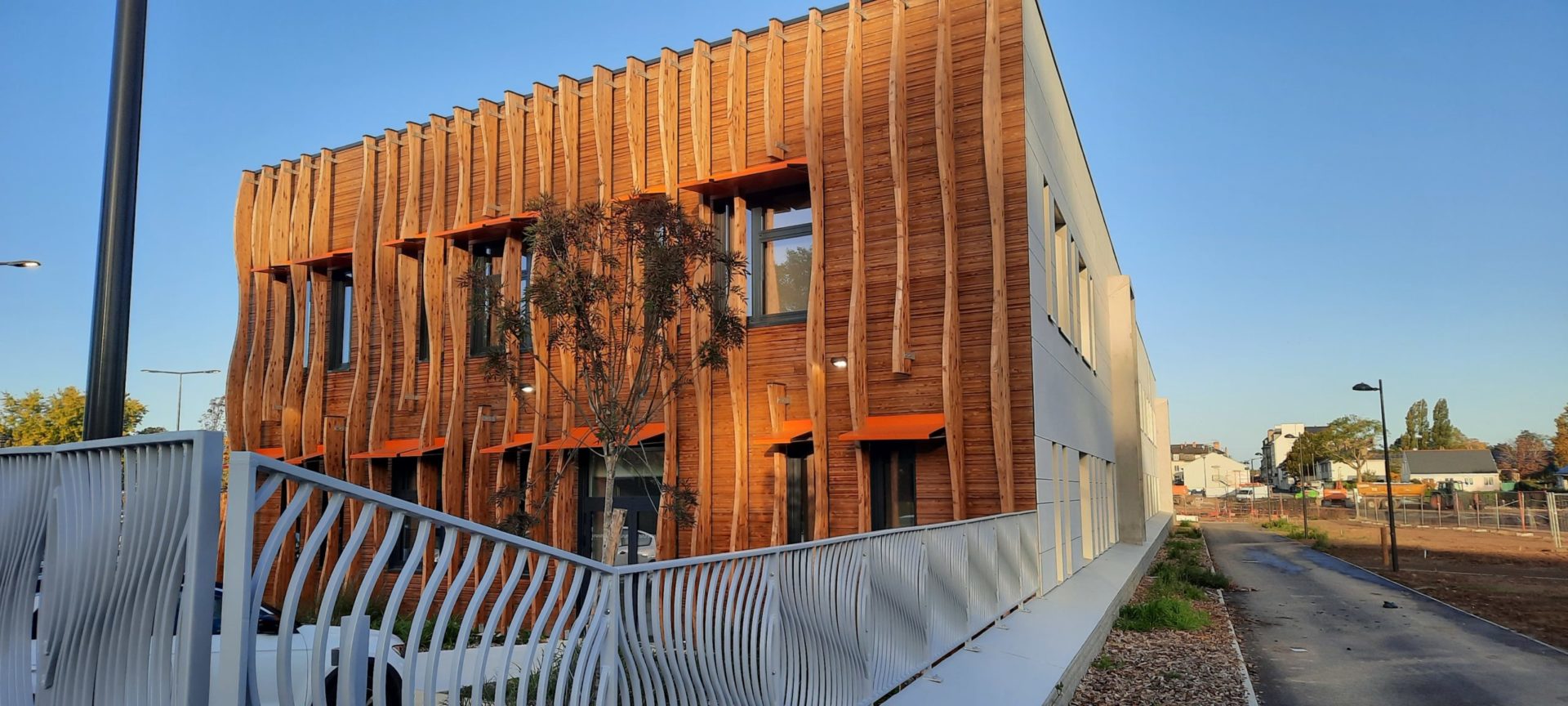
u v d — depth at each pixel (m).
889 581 7.28
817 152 13.69
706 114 14.95
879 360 13.34
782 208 14.61
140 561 2.85
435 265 17.64
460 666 3.22
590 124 16.47
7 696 3.61
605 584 4.05
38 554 3.60
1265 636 13.69
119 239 5.07
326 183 20.00
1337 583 21.53
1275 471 162.88
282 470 2.71
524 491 13.31
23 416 39.56
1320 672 10.84
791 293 14.37
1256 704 8.55
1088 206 22.56
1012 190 13.32
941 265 13.16
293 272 19.92
